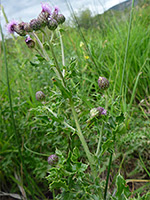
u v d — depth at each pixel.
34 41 0.14
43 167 0.23
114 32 0.42
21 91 0.34
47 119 0.15
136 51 0.34
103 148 0.13
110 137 0.13
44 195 0.25
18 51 0.41
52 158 0.16
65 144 0.22
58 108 0.15
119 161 0.22
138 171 0.21
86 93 0.29
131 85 0.30
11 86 0.35
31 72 0.37
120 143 0.21
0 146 0.27
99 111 0.14
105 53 0.36
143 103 0.28
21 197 0.24
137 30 0.39
